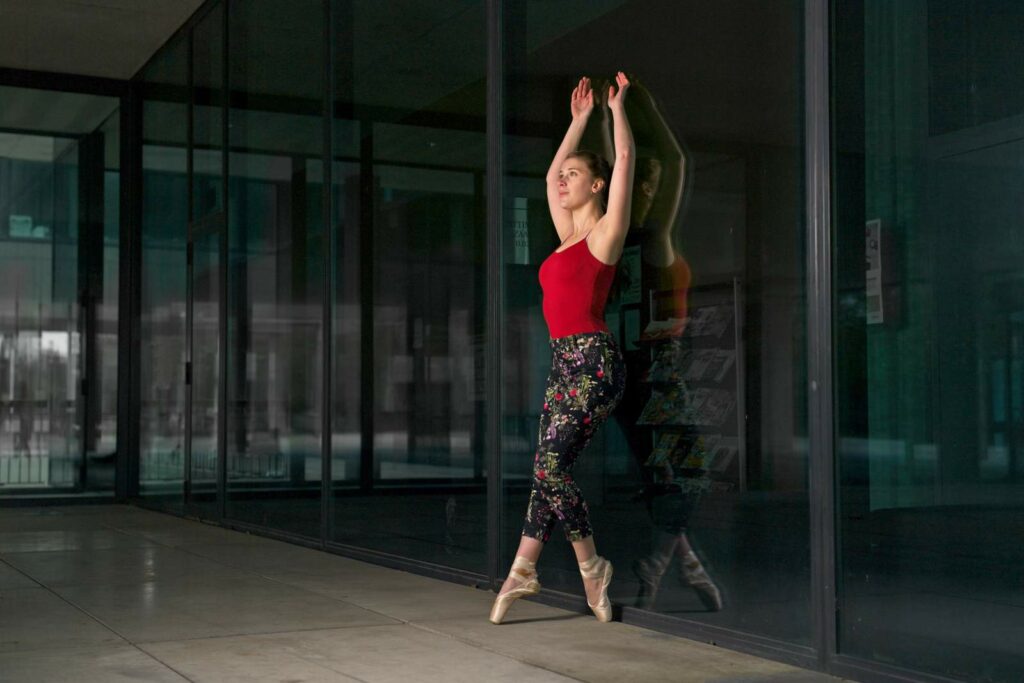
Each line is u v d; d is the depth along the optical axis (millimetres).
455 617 4555
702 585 4055
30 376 10469
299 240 7438
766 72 3840
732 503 3914
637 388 4406
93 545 7266
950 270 3229
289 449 7465
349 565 6234
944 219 3246
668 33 4301
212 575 5824
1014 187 3070
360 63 6684
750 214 3883
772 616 3746
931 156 3289
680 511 4160
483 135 5445
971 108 3189
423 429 5883
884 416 3387
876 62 3447
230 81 8594
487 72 5426
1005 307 3084
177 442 9555
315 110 7250
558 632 4227
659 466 4273
